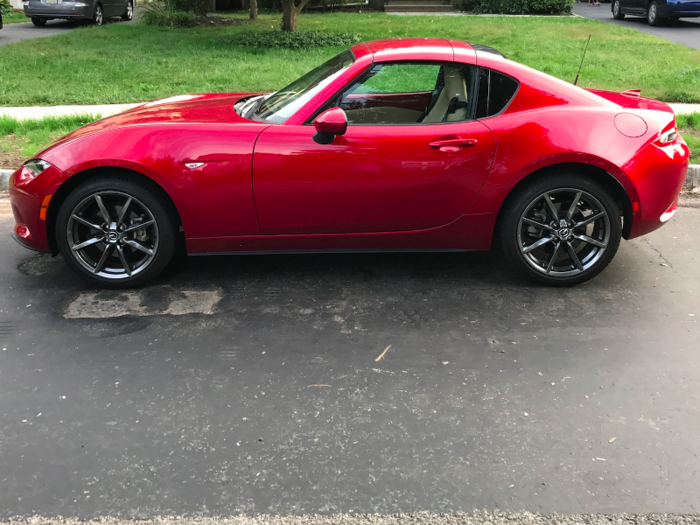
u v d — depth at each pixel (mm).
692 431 2836
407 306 4004
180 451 2713
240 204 3945
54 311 3930
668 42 15281
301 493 2473
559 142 3896
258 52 14008
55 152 3982
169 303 4035
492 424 2881
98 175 3996
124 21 21594
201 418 2928
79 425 2881
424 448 2725
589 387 3158
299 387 3162
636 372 3287
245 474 2578
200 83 10453
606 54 13383
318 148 3875
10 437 2801
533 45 14695
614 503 2426
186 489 2498
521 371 3295
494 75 4000
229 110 4344
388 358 3420
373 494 2467
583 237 4133
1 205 5945
